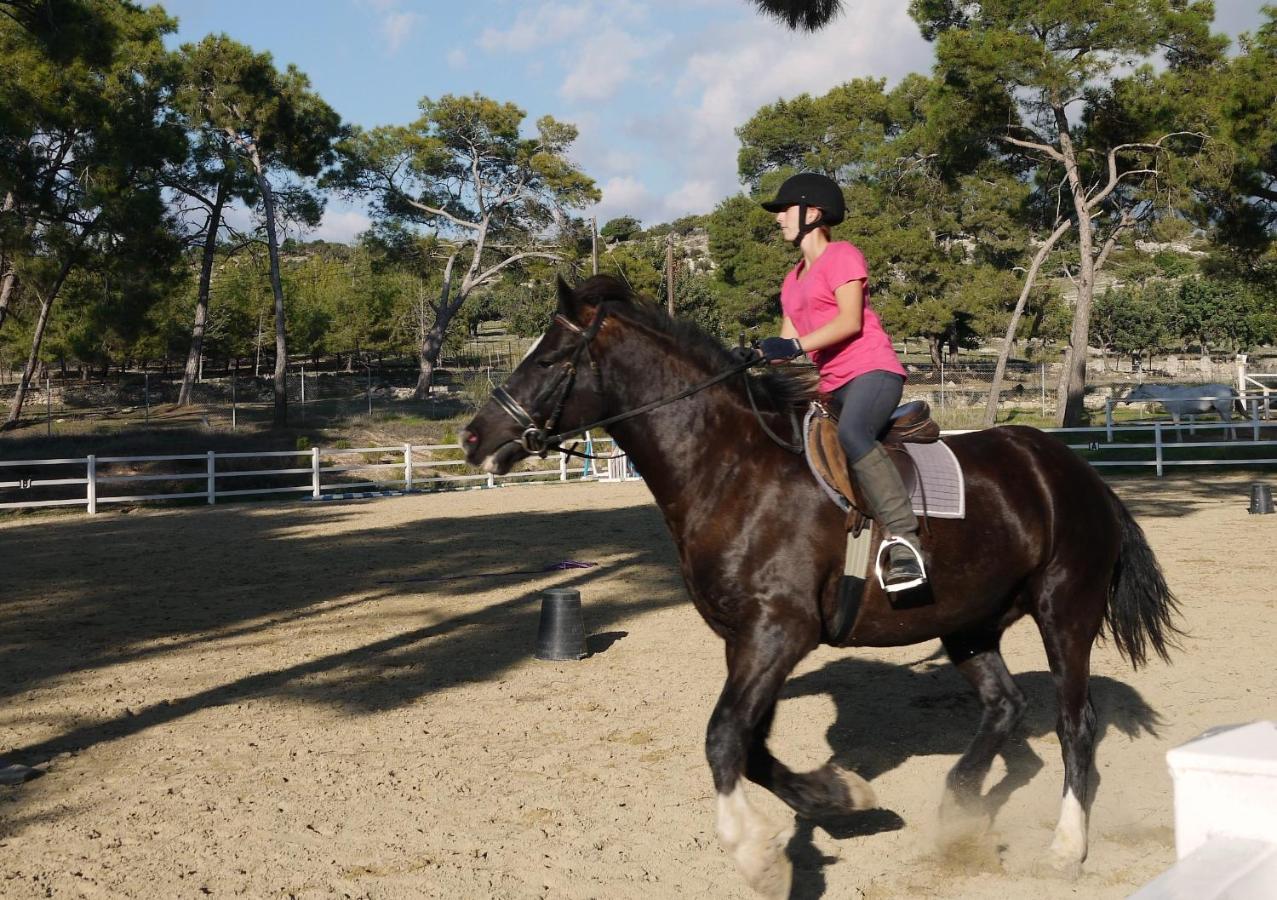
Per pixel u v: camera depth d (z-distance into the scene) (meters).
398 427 33.94
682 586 10.62
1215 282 63.44
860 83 54.88
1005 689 4.44
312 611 9.77
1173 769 1.52
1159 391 32.28
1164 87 28.55
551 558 12.80
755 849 3.35
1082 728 4.20
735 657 3.81
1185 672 6.88
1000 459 4.36
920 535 4.00
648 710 6.34
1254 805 1.45
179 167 36.97
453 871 4.10
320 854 4.30
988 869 4.04
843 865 4.09
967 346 68.31
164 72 35.88
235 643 8.48
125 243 30.05
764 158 56.44
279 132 39.25
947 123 30.02
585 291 4.07
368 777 5.25
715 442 3.98
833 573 3.92
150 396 44.38
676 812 4.68
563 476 25.06
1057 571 4.30
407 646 8.29
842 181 55.16
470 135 51.88
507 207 54.62
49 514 19.70
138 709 6.61
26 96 25.61
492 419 3.99
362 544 14.38
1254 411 23.69
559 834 4.46
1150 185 28.80
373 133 50.31
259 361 59.19
